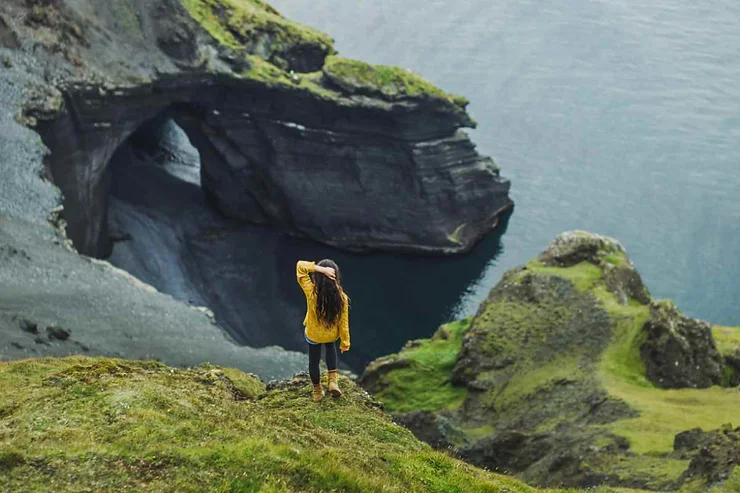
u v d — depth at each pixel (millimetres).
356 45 149000
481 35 152125
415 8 161500
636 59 145250
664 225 107000
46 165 68000
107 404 14219
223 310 91250
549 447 38125
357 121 96812
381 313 95938
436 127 98688
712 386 45281
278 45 96688
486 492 14531
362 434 16797
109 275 57438
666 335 48125
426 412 46750
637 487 28062
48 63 77312
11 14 77688
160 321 54219
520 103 132750
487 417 49875
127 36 85438
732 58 145500
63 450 12109
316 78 95562
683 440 31625
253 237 102938
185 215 102000
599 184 115000
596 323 53281
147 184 104625
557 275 58969
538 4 163875
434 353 59594
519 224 107688
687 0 167000
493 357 54781
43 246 56750
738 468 20375
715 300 94688
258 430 14320
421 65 143125
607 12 161125
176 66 87688
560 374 49438
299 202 101438
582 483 31125
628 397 43094
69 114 78000
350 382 19641
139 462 12062
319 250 103938
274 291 95750
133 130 88188
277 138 98000
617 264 59406
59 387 15695
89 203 83438
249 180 101562
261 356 56062
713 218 107938
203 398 15875
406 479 14039
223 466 12289
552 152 121500
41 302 48594
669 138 124125
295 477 12516
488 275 101000
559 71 141625
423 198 101500
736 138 123875
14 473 11523
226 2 96250
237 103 95375
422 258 103625
